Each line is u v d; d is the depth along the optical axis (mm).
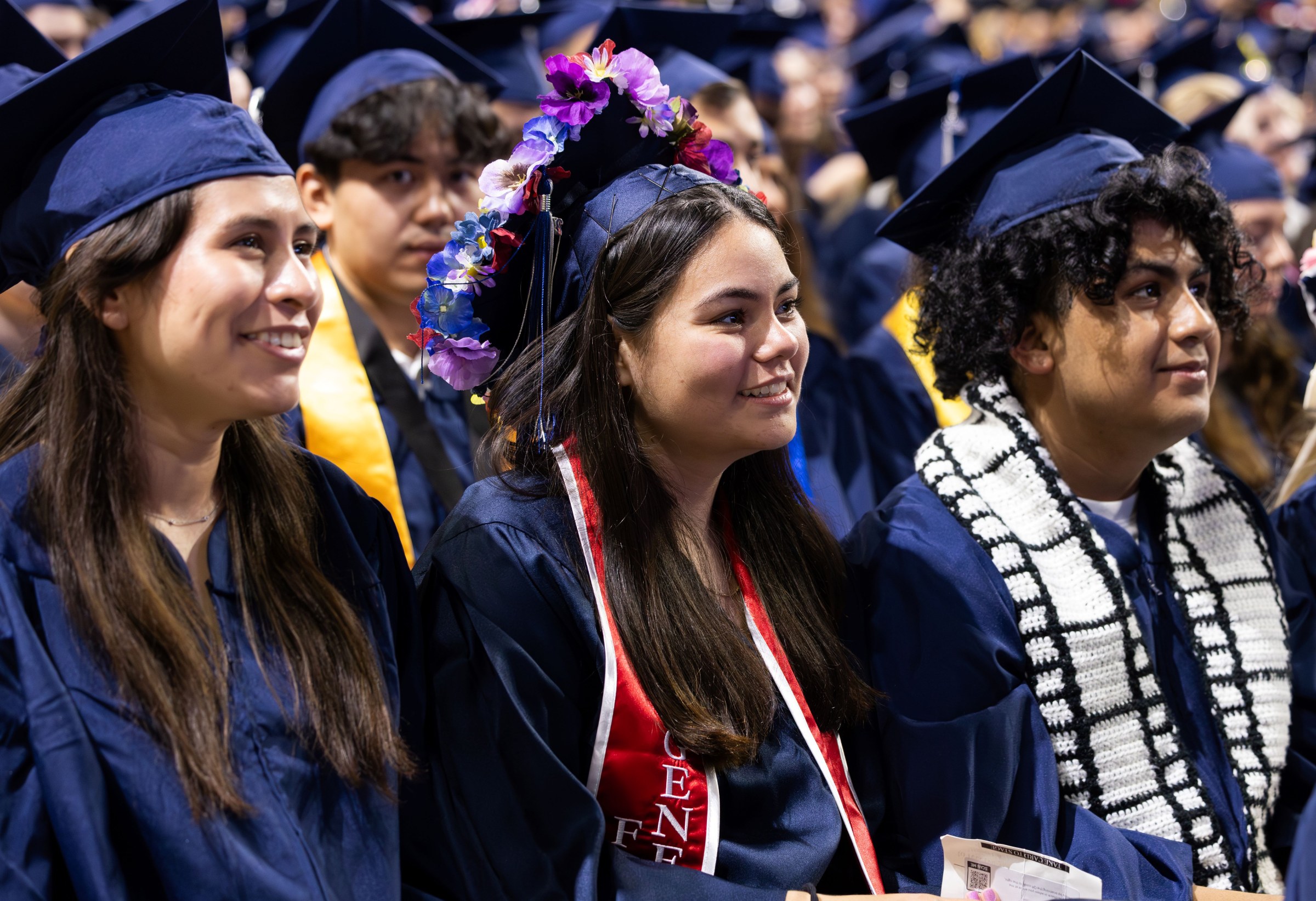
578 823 1487
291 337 1339
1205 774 1806
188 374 1300
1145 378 1765
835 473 2846
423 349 1738
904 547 1827
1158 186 1740
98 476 1293
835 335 3449
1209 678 1847
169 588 1318
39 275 1398
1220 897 1650
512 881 1501
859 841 1632
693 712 1522
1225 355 3088
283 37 3580
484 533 1601
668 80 3441
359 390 2555
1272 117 4980
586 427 1587
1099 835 1668
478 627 1564
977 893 1569
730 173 1723
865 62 6254
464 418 2748
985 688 1727
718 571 1718
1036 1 7707
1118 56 7199
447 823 1537
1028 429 1871
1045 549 1799
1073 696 1747
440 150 2631
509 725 1529
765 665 1649
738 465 1766
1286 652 1896
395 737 1455
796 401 1574
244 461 1452
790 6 6996
